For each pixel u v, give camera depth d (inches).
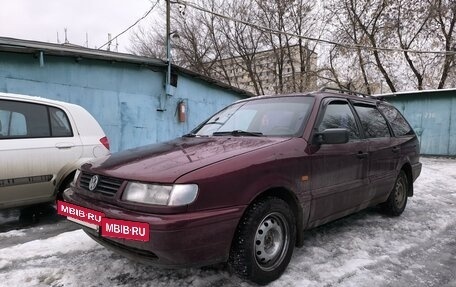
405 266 138.9
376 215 206.4
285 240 125.7
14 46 292.0
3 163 168.7
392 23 800.3
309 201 134.2
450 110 561.9
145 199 101.6
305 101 156.4
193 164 107.8
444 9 745.0
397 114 221.5
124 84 377.1
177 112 431.2
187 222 97.5
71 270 129.9
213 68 1082.1
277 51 1002.1
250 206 114.7
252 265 112.7
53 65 325.4
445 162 505.4
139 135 392.5
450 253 153.9
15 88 305.0
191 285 118.7
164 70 409.7
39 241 156.8
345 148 154.3
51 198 188.1
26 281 122.0
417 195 268.5
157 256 99.8
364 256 146.2
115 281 121.5
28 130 181.8
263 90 1075.9
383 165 182.4
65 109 199.8
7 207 173.6
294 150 130.4
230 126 162.4
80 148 196.4
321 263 137.7
